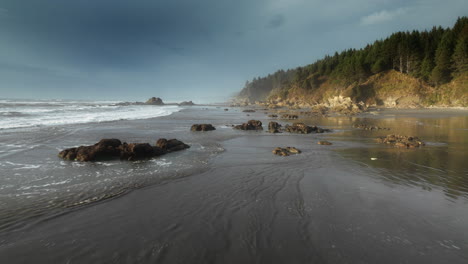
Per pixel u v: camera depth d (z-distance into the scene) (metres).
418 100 66.00
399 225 5.65
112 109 58.41
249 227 5.60
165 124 29.59
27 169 10.18
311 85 113.00
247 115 49.75
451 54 64.44
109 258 4.49
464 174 9.59
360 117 42.38
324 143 16.86
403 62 78.62
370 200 7.11
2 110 38.19
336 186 8.31
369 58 87.62
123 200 7.11
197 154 13.64
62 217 6.03
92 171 10.07
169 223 5.76
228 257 4.54
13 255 4.54
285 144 16.97
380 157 12.79
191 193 7.68
